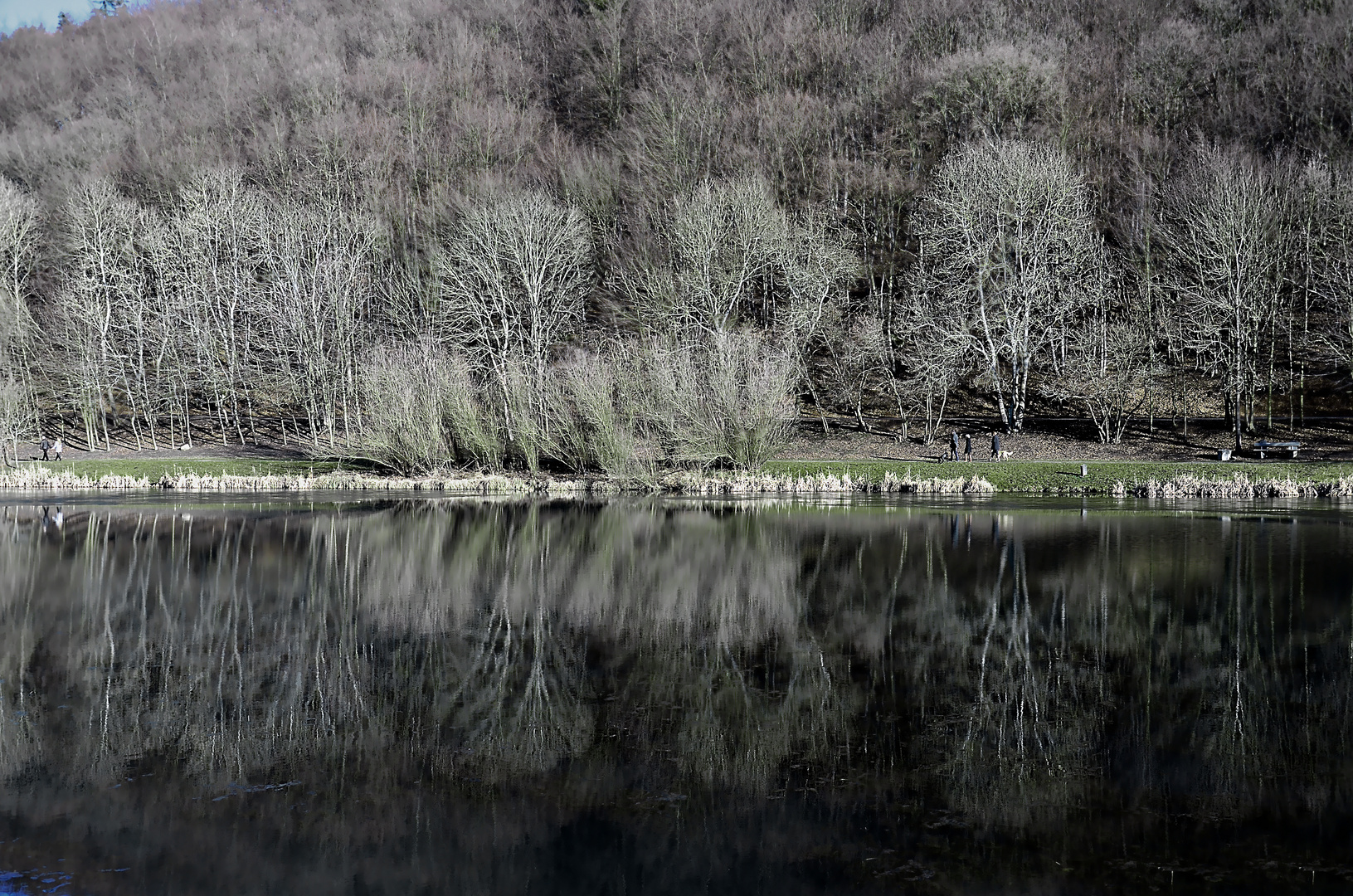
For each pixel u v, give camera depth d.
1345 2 78.81
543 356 66.94
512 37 126.62
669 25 106.50
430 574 24.47
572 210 75.44
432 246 76.06
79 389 68.44
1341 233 59.75
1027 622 18.78
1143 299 64.56
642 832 10.03
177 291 75.75
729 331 63.75
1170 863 9.37
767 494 47.06
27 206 76.19
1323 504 40.00
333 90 102.00
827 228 75.50
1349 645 17.05
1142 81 81.38
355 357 68.25
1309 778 11.30
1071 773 11.50
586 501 43.88
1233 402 61.53
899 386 64.06
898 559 26.08
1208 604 20.20
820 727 13.03
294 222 73.94
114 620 19.45
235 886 8.91
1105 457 55.38
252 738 12.71
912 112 82.12
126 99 113.81
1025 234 64.25
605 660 16.36
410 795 10.95
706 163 82.25
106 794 10.95
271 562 26.31
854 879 9.07
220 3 142.12
